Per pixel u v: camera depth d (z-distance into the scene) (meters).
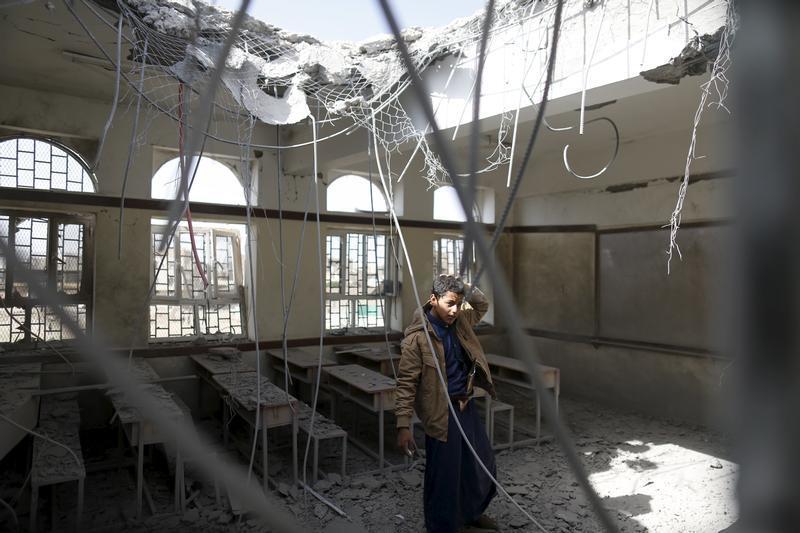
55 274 5.22
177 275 5.99
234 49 3.39
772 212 0.52
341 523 3.58
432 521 3.10
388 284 7.21
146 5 3.02
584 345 7.07
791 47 0.53
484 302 3.51
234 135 5.96
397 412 3.14
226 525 3.49
